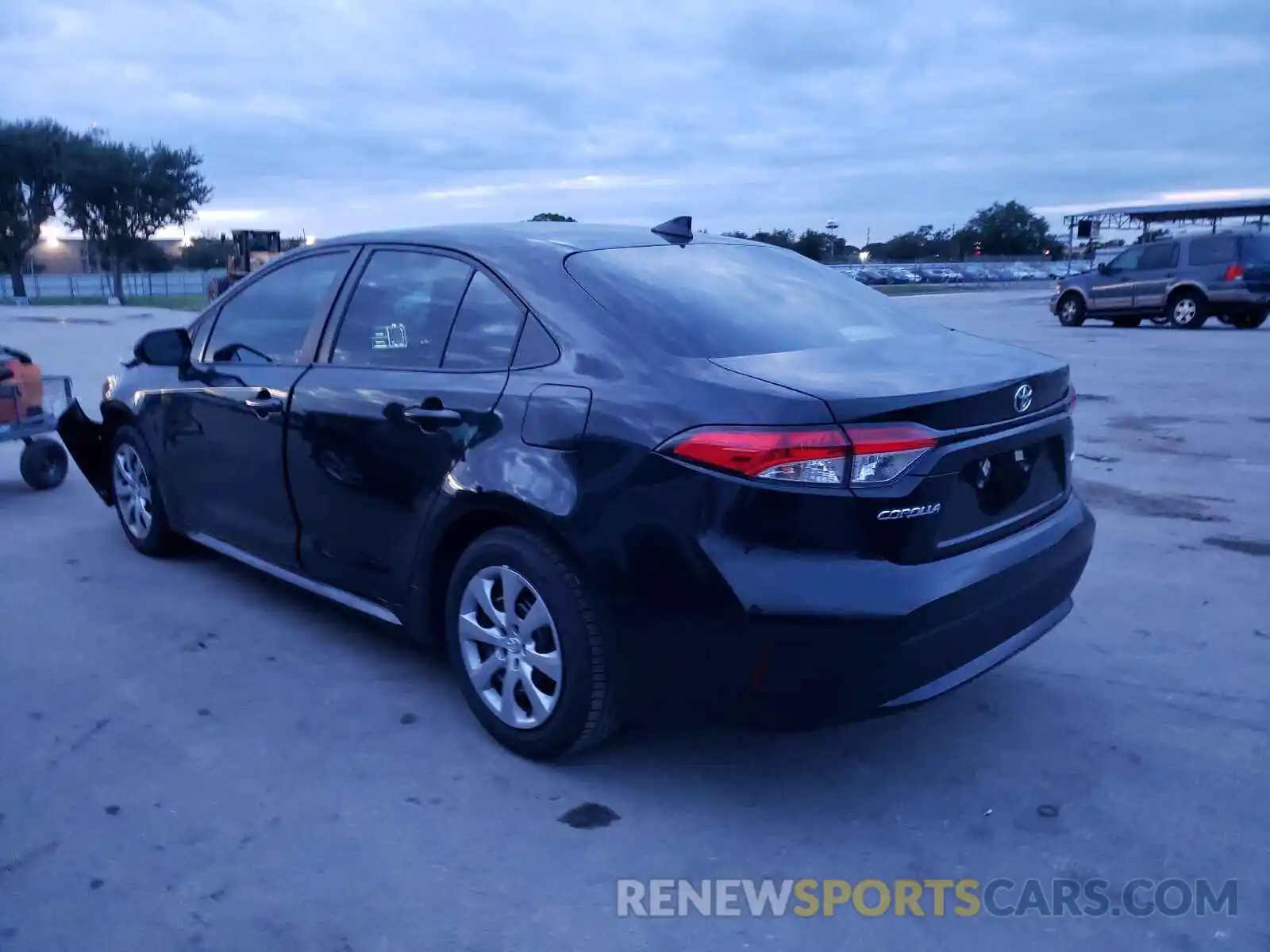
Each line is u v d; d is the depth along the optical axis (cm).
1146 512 685
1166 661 452
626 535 321
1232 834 329
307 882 304
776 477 301
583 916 291
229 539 506
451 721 399
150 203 4984
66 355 1708
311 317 457
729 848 322
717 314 366
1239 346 1722
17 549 607
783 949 280
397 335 415
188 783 356
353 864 312
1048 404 362
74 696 419
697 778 360
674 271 395
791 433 299
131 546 611
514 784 356
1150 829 332
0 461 862
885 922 290
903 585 305
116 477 598
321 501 434
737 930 287
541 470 340
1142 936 285
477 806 343
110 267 5859
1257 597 526
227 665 448
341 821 334
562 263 379
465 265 400
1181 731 392
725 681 316
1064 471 383
